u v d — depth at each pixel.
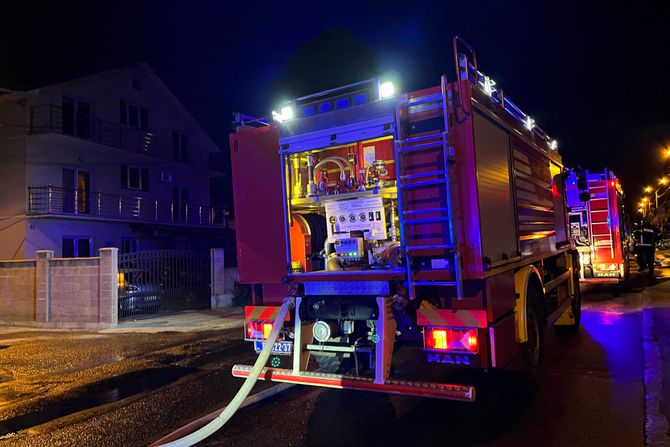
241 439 4.49
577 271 9.08
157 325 12.72
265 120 5.96
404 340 5.01
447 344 4.40
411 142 4.51
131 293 13.75
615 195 13.63
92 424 5.16
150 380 7.00
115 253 12.82
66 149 21.31
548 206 7.36
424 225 4.46
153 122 26.16
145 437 4.73
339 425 4.77
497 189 4.93
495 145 5.02
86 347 10.01
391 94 4.70
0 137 20.17
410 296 4.41
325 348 4.97
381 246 5.22
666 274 18.88
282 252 5.33
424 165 4.48
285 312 5.12
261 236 5.46
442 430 4.54
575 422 4.57
